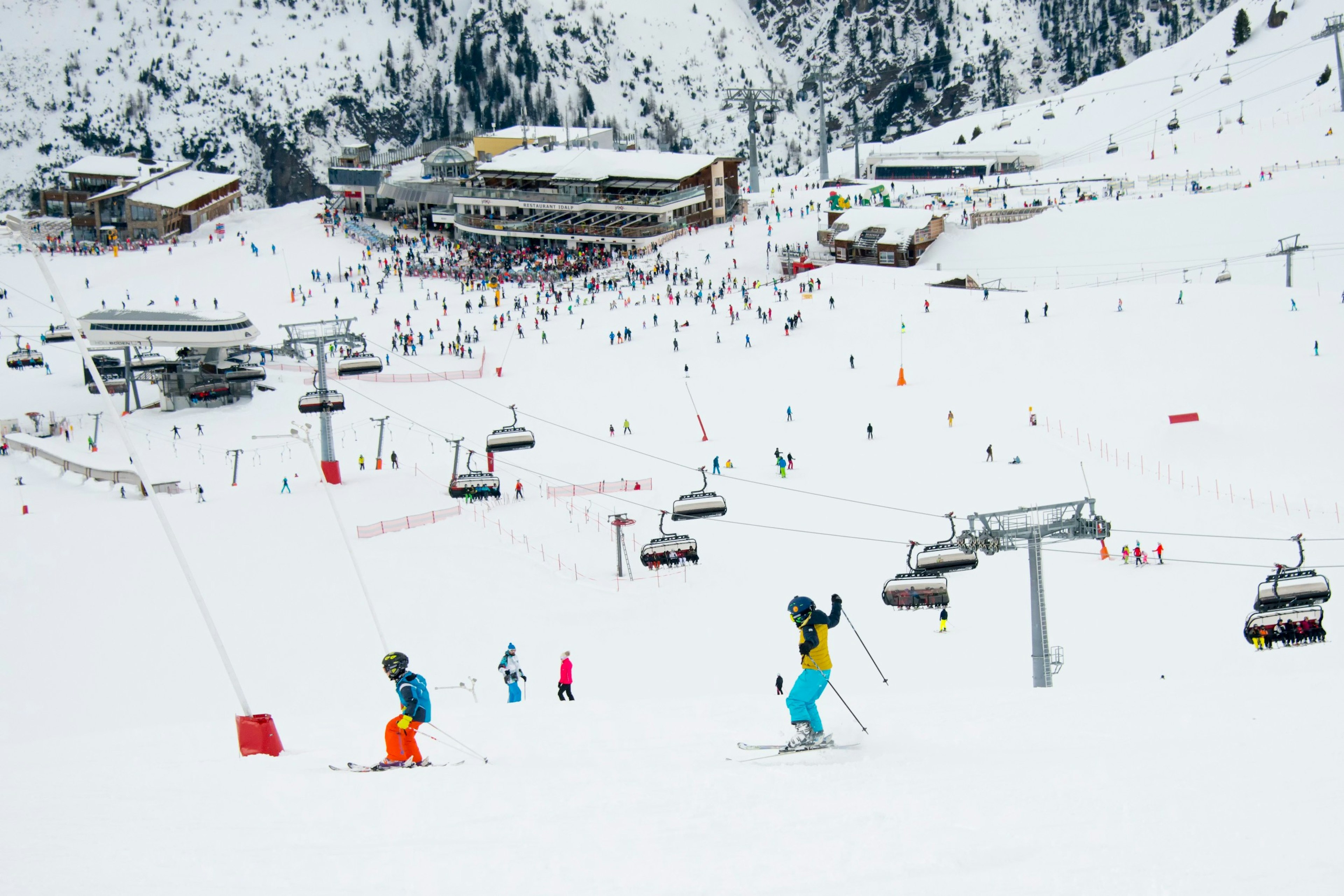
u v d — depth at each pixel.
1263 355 64.50
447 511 54.69
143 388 90.88
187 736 14.04
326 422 63.03
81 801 8.56
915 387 71.12
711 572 44.53
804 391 73.69
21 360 93.69
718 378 78.50
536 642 37.47
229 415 80.81
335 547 50.47
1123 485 52.03
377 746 11.73
